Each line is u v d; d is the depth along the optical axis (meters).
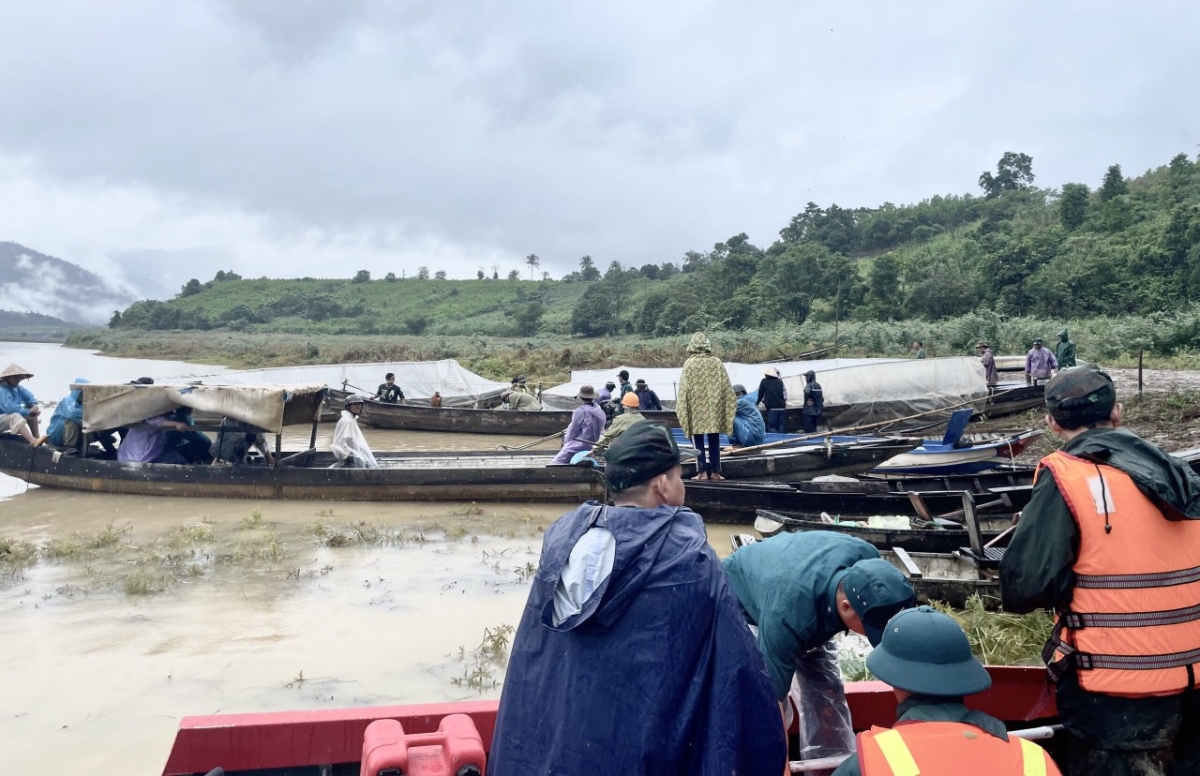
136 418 12.42
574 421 13.03
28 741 5.16
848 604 2.62
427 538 10.27
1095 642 2.89
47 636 6.88
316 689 5.89
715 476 11.62
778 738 2.24
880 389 20.69
